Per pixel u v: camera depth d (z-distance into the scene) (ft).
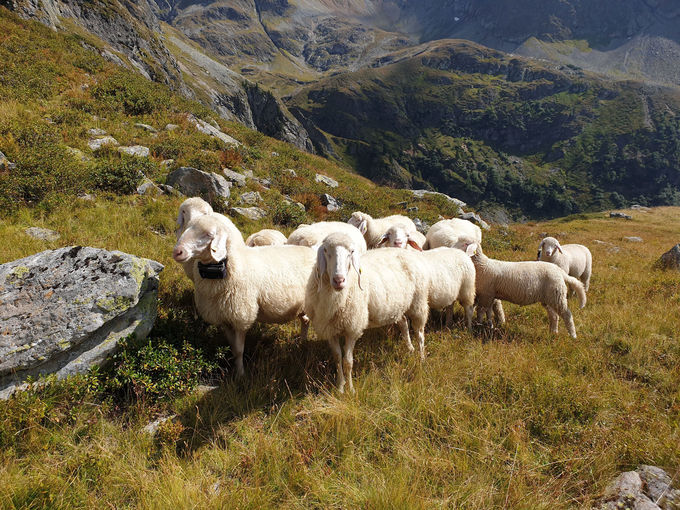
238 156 46.29
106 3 133.08
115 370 13.33
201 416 12.92
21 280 12.96
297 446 11.55
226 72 412.77
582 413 13.44
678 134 634.02
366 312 15.29
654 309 24.44
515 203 642.22
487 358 16.33
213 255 13.01
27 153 27.94
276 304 16.22
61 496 9.45
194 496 9.72
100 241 22.72
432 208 66.28
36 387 11.68
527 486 10.53
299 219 37.35
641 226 118.62
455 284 20.20
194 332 16.39
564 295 20.71
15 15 67.21
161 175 35.14
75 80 51.37
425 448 11.68
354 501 9.87
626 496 10.01
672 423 13.04
